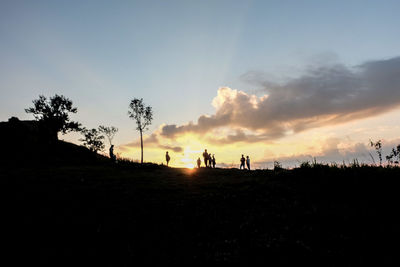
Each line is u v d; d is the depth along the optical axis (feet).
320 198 39.40
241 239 28.14
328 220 31.09
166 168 101.71
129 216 37.01
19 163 102.42
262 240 27.32
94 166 99.45
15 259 25.80
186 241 29.01
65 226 33.73
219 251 25.93
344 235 27.09
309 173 53.42
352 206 34.63
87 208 40.50
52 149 136.36
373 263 21.84
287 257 23.52
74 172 77.97
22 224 34.01
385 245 24.43
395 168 44.42
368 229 27.84
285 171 61.57
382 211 31.78
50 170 81.92
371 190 38.70
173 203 42.47
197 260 24.58
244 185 53.93
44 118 154.20
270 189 47.24
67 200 44.47
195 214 37.09
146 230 32.48
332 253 23.77
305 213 33.91
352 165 50.90
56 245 28.84
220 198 44.45
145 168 97.96
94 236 31.01
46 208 40.27
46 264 25.03
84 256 26.55
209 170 93.66
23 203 42.39
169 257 25.72
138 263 24.93
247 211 36.83
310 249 24.67
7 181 59.93
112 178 67.72
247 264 22.89
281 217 33.37
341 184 43.47
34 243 29.14
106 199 45.29
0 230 32.04
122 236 30.99
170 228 32.81
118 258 26.09
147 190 51.98
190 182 62.28
